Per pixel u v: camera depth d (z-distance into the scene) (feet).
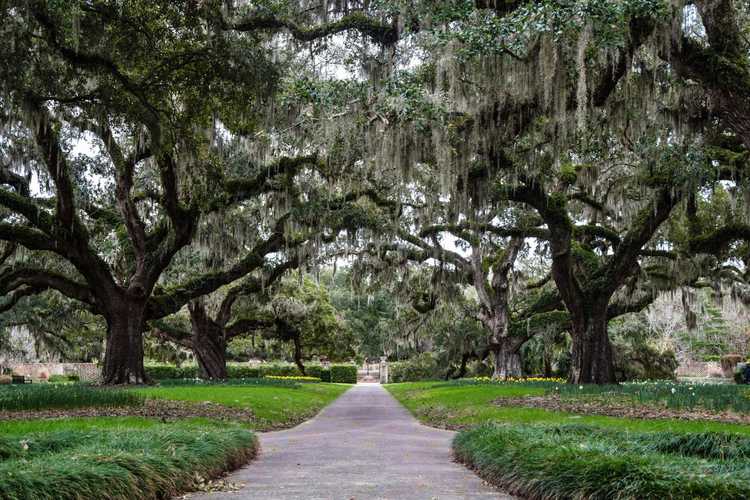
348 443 43.80
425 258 107.76
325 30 58.85
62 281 81.61
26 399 46.29
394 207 89.10
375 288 110.73
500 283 111.14
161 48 60.18
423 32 51.13
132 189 88.38
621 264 75.82
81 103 59.77
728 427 36.47
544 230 92.99
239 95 60.08
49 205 82.48
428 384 131.64
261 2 58.90
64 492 16.75
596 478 19.06
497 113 53.93
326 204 81.30
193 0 55.62
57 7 51.42
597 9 41.11
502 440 28.09
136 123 64.23
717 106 43.93
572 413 49.60
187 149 64.34
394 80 52.42
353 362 252.83
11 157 74.08
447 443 45.01
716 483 16.81
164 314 86.07
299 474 28.96
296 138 70.74
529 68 47.96
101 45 59.16
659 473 17.83
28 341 157.07
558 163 69.62
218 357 117.29
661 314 135.33
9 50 51.11
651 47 44.04
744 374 101.14
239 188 78.43
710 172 60.64
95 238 92.48
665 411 45.57
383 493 23.65
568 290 76.84
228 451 29.96
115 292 80.94
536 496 21.59
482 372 157.79
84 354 180.55
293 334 134.92
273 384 109.81
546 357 139.64
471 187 60.54
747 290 101.45
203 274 88.43
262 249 87.25
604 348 77.51
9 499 15.10
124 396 50.78
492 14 51.08
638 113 56.90
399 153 55.11
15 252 90.63
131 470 20.84
